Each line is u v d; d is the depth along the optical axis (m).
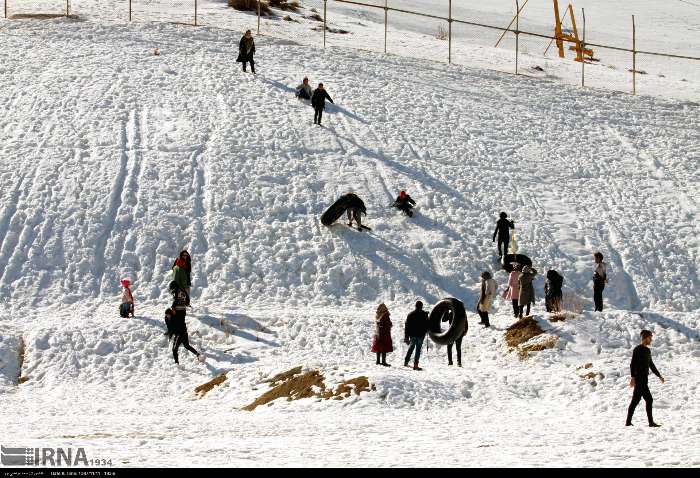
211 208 70.81
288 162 78.19
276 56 102.62
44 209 68.50
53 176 72.56
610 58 154.00
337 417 38.84
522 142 89.44
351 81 97.94
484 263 68.88
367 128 86.44
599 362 49.28
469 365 51.88
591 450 29.17
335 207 69.56
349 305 63.41
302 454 27.66
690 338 54.62
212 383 48.56
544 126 94.44
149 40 102.44
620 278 68.94
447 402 42.75
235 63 98.31
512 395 44.69
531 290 58.31
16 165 73.81
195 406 44.38
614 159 88.81
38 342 52.94
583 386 45.34
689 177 86.56
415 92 97.81
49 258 64.12
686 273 70.81
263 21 122.38
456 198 76.50
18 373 50.94
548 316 55.53
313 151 80.62
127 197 70.69
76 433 33.84
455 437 32.69
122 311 57.09
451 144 86.25
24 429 35.41
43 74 90.75
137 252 65.56
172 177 73.94
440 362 52.50
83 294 61.75
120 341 53.91
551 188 81.06
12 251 64.31
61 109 83.56
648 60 157.12
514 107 98.62
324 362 48.91
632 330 54.72
